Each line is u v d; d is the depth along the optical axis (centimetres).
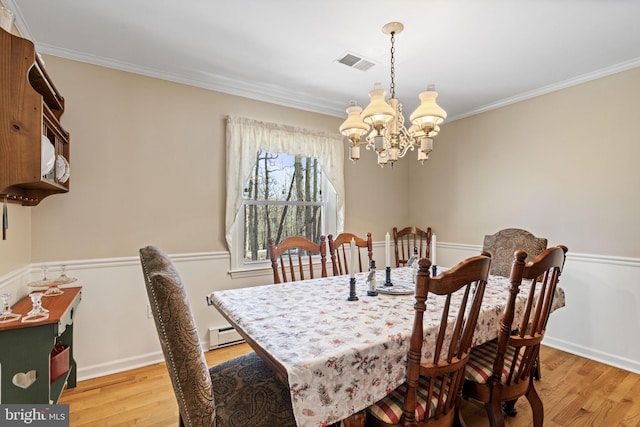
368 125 191
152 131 255
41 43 214
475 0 174
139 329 248
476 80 277
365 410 119
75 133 227
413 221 420
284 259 322
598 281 259
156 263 109
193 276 271
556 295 183
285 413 120
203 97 277
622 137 247
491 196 336
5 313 147
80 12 185
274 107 314
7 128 130
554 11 183
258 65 253
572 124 275
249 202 305
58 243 221
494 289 188
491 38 212
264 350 110
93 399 201
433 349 124
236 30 204
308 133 329
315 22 196
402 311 149
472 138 354
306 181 341
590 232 264
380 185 397
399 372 118
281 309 154
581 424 177
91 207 232
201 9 183
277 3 178
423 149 180
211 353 269
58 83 222
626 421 180
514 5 178
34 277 211
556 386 217
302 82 286
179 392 100
